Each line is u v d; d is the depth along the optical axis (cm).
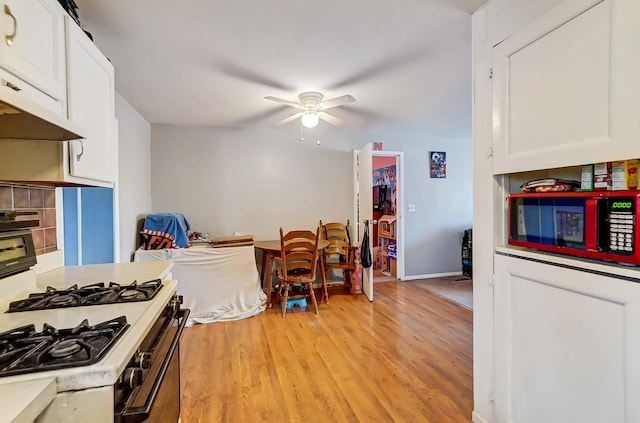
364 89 270
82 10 156
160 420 105
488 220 155
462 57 213
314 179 434
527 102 132
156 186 377
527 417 134
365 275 395
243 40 188
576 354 114
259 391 192
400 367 220
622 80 98
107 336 80
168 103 299
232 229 405
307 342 261
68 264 182
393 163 598
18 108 79
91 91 141
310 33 181
